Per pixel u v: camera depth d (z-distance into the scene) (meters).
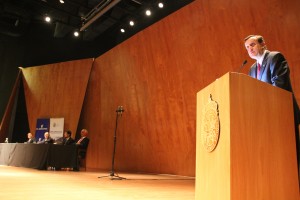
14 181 4.71
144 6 9.49
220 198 1.61
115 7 9.80
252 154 1.61
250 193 1.55
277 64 2.16
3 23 11.34
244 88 1.67
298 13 5.11
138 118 8.99
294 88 5.30
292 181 1.73
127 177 6.69
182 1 8.65
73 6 10.18
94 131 10.52
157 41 7.80
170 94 7.83
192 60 7.05
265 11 5.54
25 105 12.16
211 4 6.39
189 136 7.58
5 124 11.77
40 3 9.88
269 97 1.75
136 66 8.70
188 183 5.65
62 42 12.15
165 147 8.28
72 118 10.81
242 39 6.02
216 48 6.50
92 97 10.70
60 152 7.86
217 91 1.78
